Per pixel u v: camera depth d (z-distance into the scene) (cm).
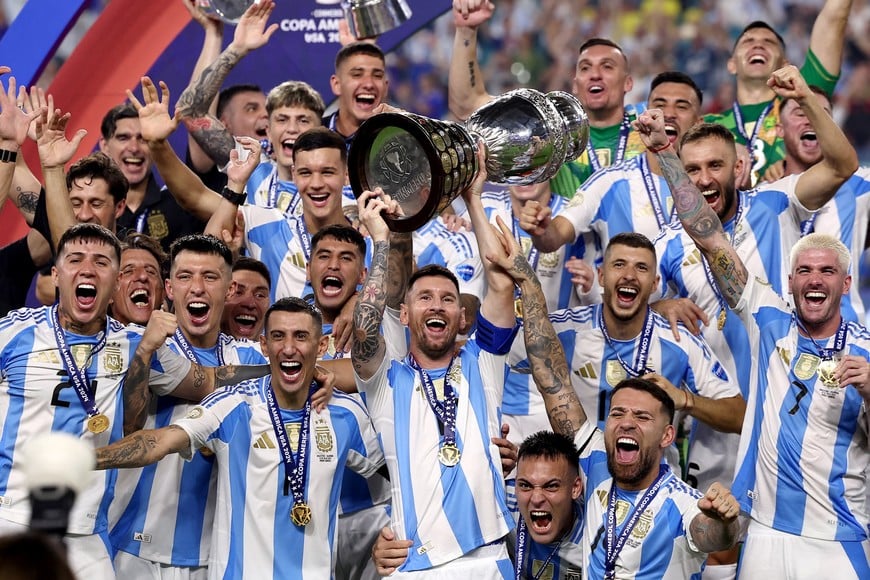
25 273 797
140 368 609
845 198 773
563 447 642
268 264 771
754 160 895
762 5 1778
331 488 629
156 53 955
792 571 631
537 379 648
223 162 830
